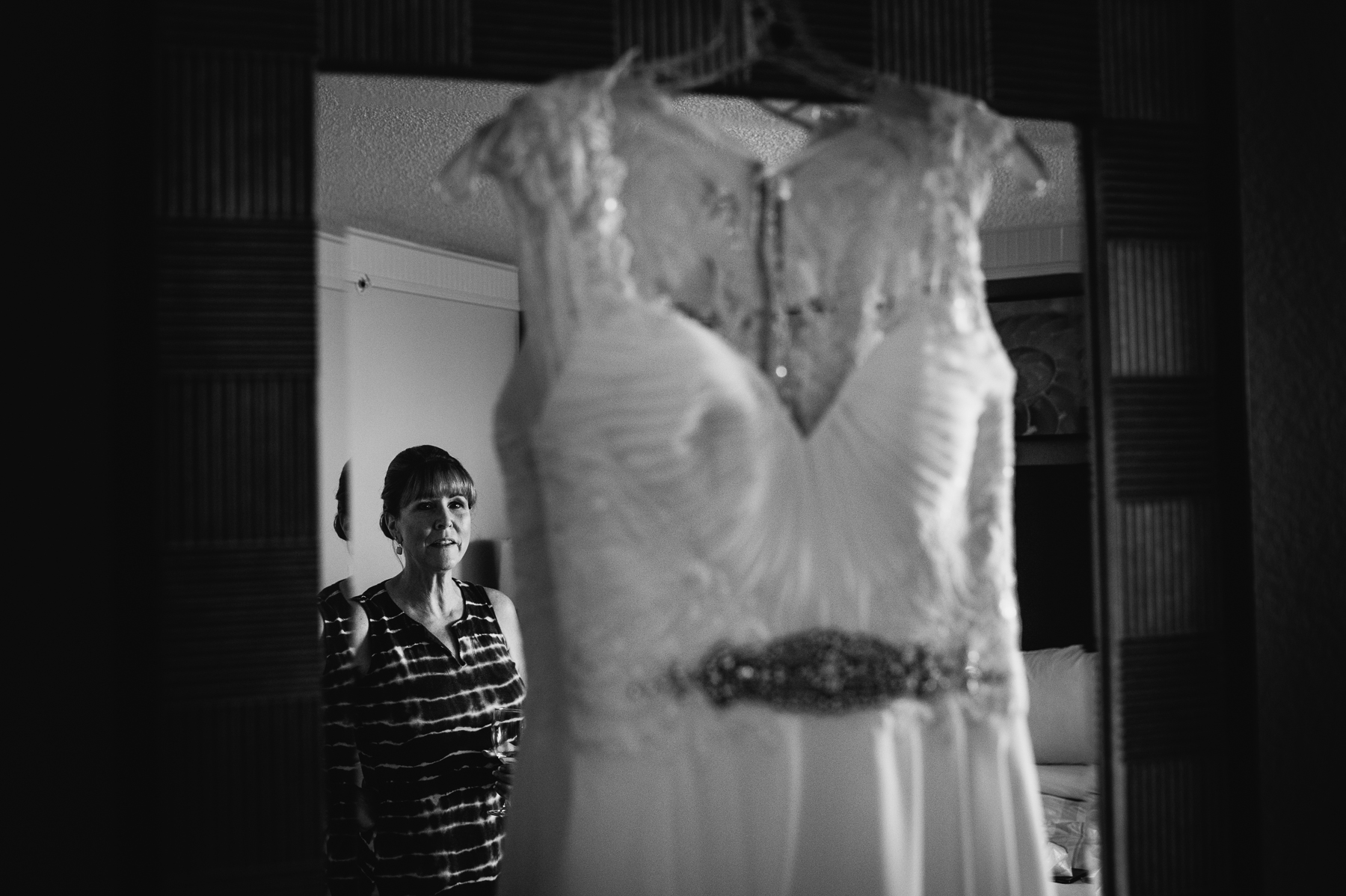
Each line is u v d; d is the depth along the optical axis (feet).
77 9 5.14
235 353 5.23
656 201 5.68
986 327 5.72
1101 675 6.40
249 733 5.22
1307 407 6.59
